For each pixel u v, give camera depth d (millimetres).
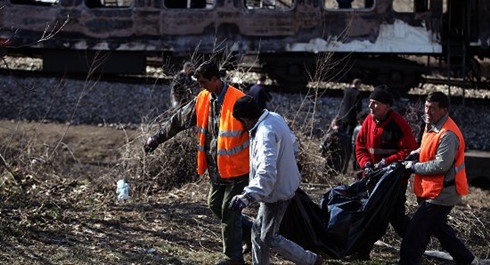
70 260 5941
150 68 17922
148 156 8977
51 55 16141
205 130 5844
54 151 10562
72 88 15477
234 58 15406
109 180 9078
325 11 15250
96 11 15688
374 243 6523
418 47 15281
